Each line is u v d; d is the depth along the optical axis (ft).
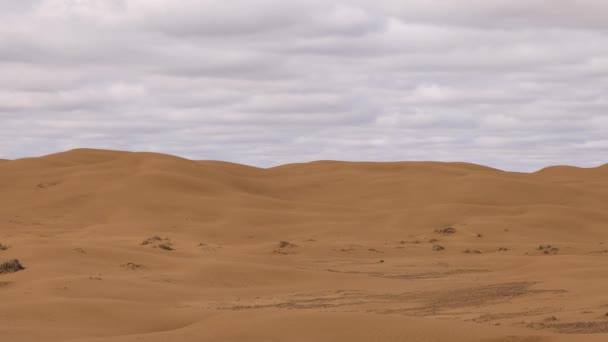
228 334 66.03
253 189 346.95
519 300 92.94
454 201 304.30
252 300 102.53
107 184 293.84
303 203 284.41
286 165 482.69
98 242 159.43
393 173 415.85
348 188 357.82
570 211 253.65
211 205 262.47
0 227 227.40
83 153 417.49
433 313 86.99
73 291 98.53
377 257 169.17
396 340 61.52
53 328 74.33
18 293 95.66
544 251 175.42
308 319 68.23
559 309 82.74
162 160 345.31
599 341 57.00
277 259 152.15
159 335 66.85
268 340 63.87
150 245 158.10
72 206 270.05
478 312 85.51
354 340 62.49
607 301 84.74
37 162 372.79
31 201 279.28
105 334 74.69
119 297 98.99
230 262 131.34
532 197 311.68
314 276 125.39
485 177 333.42
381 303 97.86
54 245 138.62
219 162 442.91
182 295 105.40
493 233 215.31
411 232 224.94
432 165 426.10
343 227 231.09
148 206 259.60
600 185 377.91
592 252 175.11
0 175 327.47
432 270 142.00
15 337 68.49
